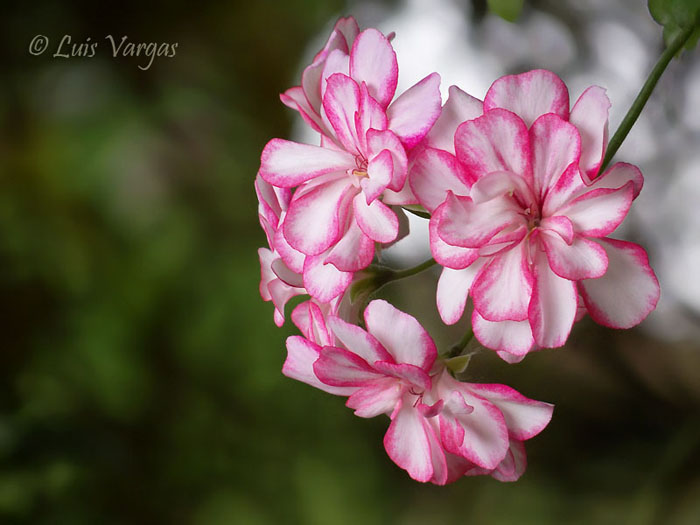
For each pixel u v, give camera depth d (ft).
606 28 3.38
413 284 2.97
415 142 1.34
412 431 1.39
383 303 1.36
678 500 2.71
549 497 3.49
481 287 1.35
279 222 1.41
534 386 3.46
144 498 3.00
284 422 3.44
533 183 1.34
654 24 3.28
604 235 1.33
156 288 3.47
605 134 1.33
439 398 1.38
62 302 3.41
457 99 1.35
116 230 3.56
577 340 3.37
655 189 3.26
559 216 1.34
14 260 3.38
